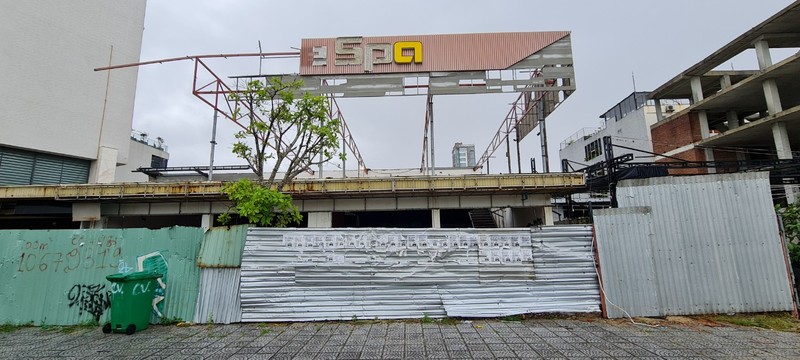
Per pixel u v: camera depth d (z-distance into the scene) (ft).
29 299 24.79
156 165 112.37
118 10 66.23
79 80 60.23
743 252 24.68
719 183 25.57
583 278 25.00
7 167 52.80
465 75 50.93
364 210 50.19
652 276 24.59
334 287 24.84
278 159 30.86
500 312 24.44
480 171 97.35
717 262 24.66
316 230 25.40
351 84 51.24
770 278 24.31
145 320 22.93
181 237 25.58
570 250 25.30
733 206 25.25
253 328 23.04
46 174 56.65
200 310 24.39
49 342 20.59
